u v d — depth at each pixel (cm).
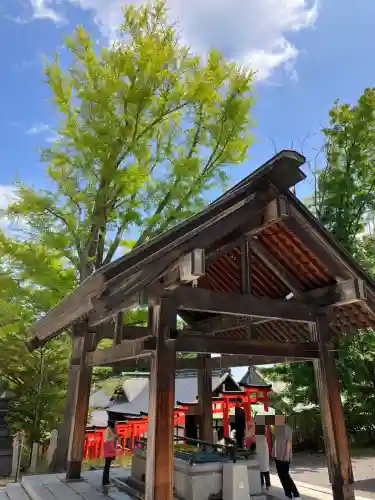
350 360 1576
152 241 440
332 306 565
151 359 461
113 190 1133
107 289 409
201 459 566
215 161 1270
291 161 497
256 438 711
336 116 1859
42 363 1302
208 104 1258
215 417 1522
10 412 1285
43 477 753
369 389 1576
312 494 652
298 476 1018
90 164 1113
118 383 1552
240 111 1223
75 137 1120
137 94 1128
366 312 596
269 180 504
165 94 1206
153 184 1231
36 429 1275
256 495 562
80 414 750
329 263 530
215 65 1246
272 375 1689
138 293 445
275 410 1620
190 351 471
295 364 1584
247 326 817
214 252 513
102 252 1243
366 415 1561
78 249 1155
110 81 1105
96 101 1102
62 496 614
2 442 1179
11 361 1291
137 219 1166
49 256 1081
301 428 1574
